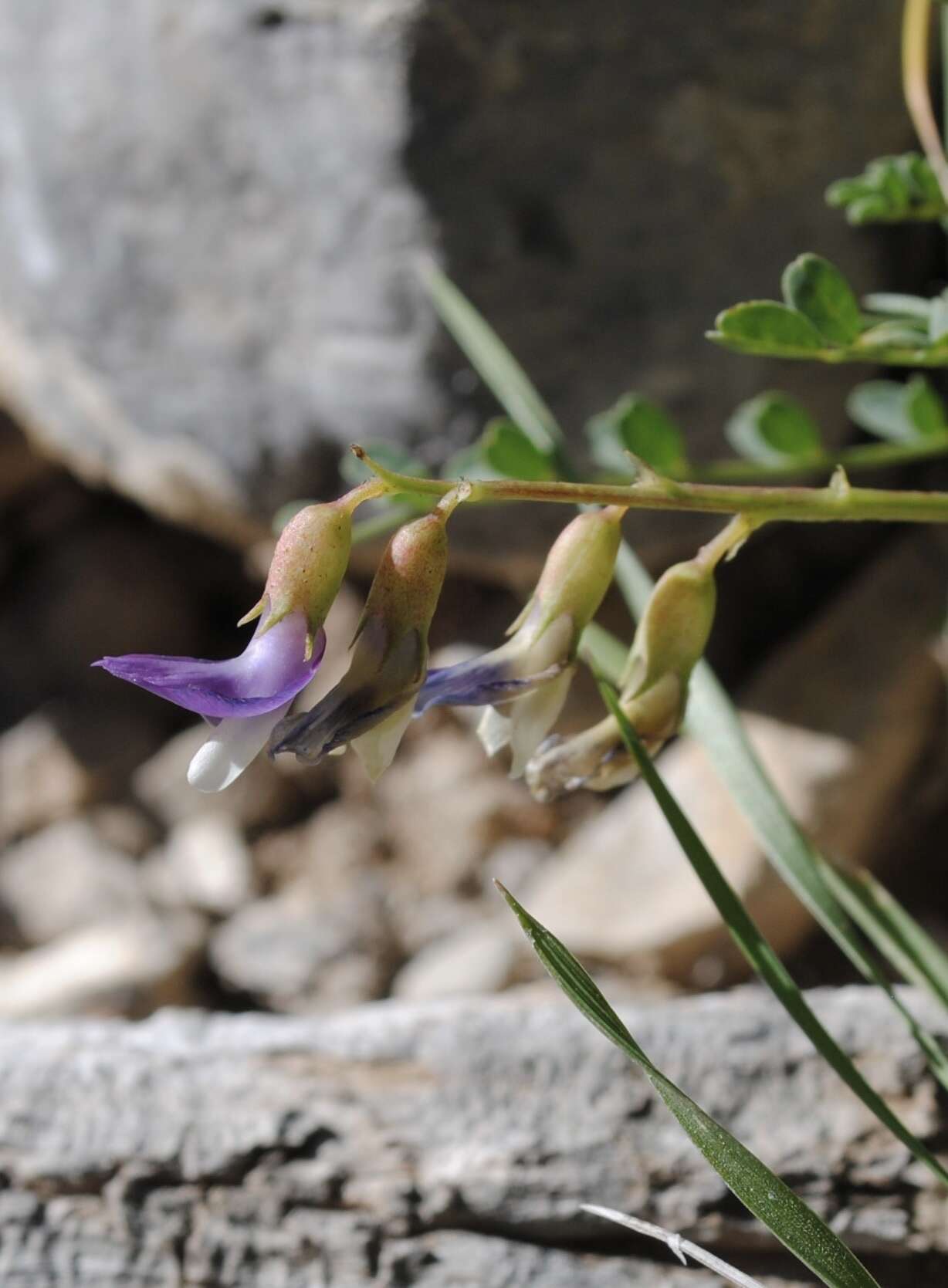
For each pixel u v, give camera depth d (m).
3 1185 0.26
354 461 0.27
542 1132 0.26
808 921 0.38
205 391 0.38
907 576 0.40
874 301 0.27
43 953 0.44
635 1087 0.26
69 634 0.52
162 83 0.36
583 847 0.41
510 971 0.40
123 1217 0.26
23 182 0.38
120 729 0.51
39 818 0.49
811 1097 0.26
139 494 0.42
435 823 0.45
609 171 0.34
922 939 0.26
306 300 0.36
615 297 0.35
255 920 0.45
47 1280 0.26
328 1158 0.26
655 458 0.28
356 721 0.22
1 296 0.40
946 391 0.40
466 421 0.36
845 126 0.36
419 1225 0.26
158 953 0.43
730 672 0.43
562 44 0.33
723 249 0.35
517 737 0.23
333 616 0.46
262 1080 0.26
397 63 0.32
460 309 0.29
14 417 0.49
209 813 0.48
